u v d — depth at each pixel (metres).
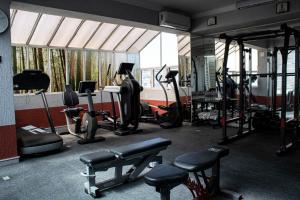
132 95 5.80
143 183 3.06
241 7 5.43
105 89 6.17
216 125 6.53
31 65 6.32
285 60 4.04
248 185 2.93
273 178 3.13
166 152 4.29
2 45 3.77
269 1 5.03
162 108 6.96
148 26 6.00
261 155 4.06
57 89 6.80
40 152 4.23
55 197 2.76
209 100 6.83
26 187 3.03
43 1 4.18
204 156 2.38
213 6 5.91
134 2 5.42
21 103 6.10
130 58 8.45
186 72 7.24
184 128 6.44
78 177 3.32
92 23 6.35
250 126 5.71
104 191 2.86
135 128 5.98
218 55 7.91
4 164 3.81
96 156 2.80
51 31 6.09
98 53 7.60
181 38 7.27
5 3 3.77
